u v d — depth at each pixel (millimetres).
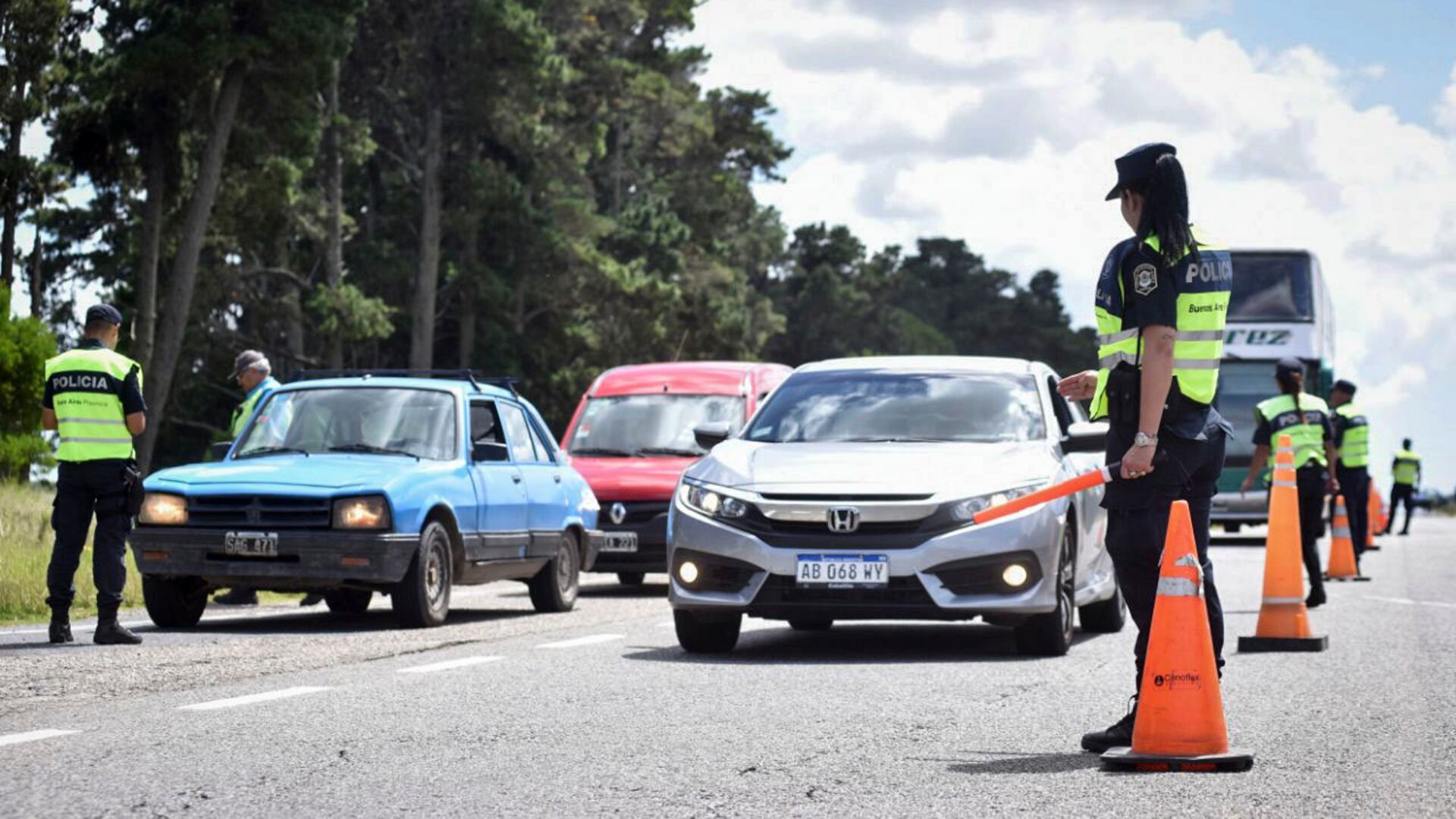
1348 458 31203
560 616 21000
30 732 10797
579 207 92938
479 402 21266
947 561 15344
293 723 11227
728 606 15570
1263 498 47250
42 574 22297
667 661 15336
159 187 68688
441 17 83250
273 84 66875
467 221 84375
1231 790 8883
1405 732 11039
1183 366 10039
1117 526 10227
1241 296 47469
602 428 28328
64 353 16969
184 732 10836
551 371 91062
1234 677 14242
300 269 84312
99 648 16266
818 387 17906
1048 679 13977
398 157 88688
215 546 18281
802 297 191750
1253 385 47312
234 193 73188
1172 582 9617
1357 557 31281
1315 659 15719
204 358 80875
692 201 125188
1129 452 9992
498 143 90875
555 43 91875
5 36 65250
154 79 63969
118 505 16859
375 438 20188
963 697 12766
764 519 15656
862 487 15570
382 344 91062
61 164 68000
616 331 93125
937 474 15773
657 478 26594
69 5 65938
